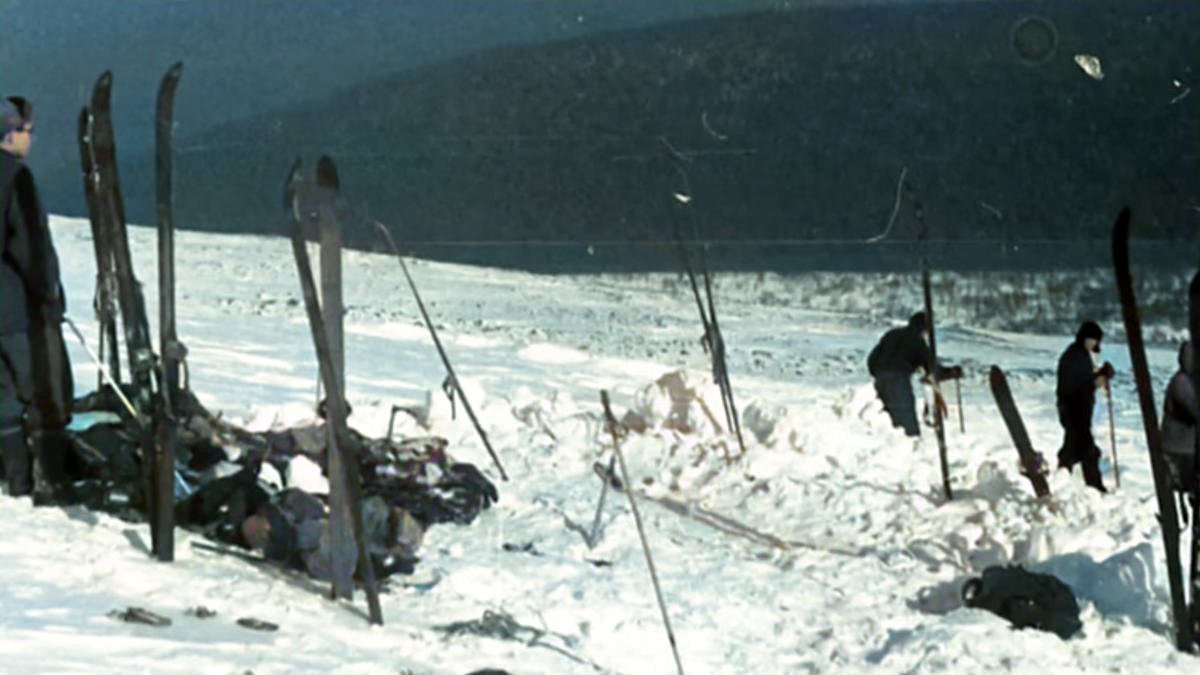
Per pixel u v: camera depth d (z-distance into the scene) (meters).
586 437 12.79
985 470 12.45
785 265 48.56
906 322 36.44
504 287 36.38
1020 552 9.90
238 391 15.62
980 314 40.06
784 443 13.20
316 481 8.91
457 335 26.38
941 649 7.77
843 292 42.56
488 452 12.17
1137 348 8.64
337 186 7.23
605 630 7.66
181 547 7.48
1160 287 46.56
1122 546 9.84
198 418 9.46
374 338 24.69
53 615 5.94
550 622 7.72
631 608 8.18
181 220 60.38
